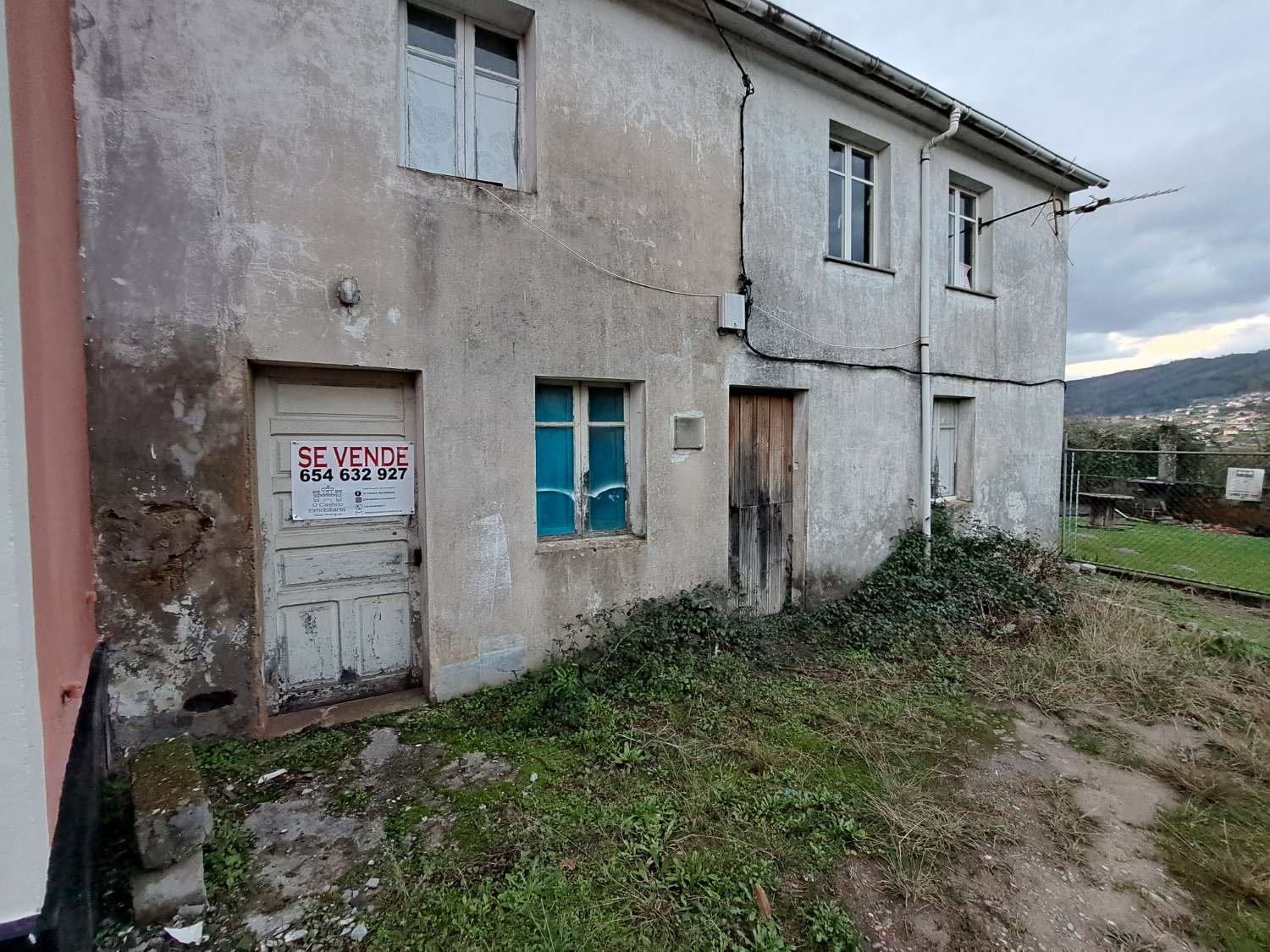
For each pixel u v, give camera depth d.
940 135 6.54
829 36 5.20
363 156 3.53
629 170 4.56
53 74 2.26
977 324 7.51
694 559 5.07
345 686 3.85
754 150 5.31
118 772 2.89
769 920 2.17
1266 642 5.38
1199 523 11.47
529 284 4.12
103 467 2.94
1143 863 2.62
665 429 4.86
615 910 2.20
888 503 6.59
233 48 3.16
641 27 4.59
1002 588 6.00
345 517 3.78
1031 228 8.19
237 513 3.26
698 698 3.93
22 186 1.55
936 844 2.64
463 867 2.41
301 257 3.37
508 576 4.13
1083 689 4.36
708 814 2.78
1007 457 8.07
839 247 6.37
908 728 3.71
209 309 3.15
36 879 1.27
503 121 4.23
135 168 2.96
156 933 2.04
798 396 5.91
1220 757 3.52
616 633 4.40
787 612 5.86
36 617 1.39
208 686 3.23
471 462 3.95
